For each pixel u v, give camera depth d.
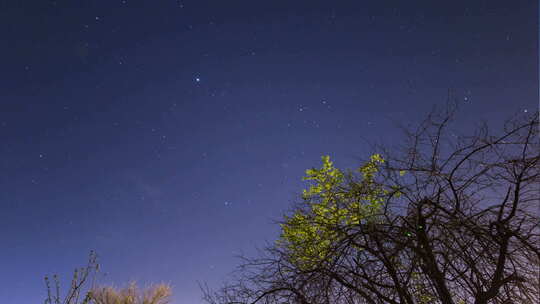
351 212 3.72
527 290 3.08
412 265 3.14
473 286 3.25
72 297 5.36
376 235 3.37
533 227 3.29
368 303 3.24
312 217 3.76
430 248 3.29
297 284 3.33
